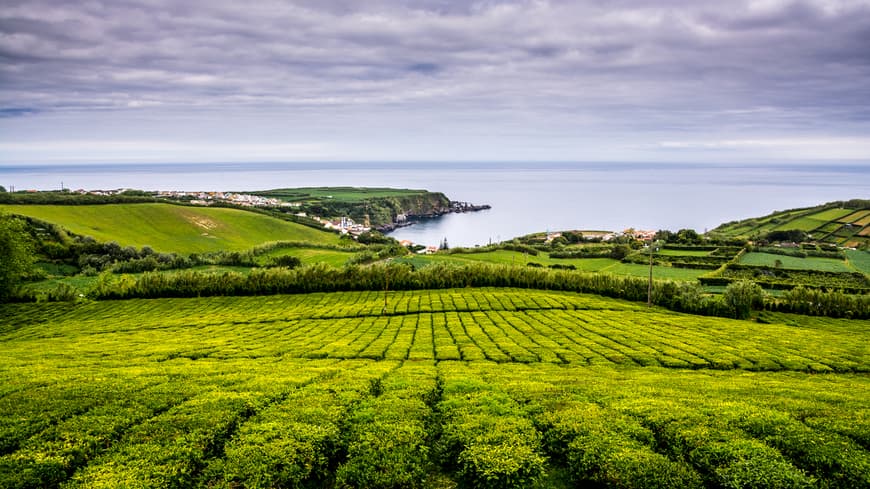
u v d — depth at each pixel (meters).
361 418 20.66
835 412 20.73
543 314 75.44
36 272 106.38
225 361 40.34
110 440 18.59
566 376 32.97
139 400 22.42
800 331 64.56
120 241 145.62
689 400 23.11
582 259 157.75
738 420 19.62
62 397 22.69
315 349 49.19
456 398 23.55
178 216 175.62
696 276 125.44
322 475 17.41
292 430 19.06
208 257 139.12
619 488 15.77
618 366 43.53
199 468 17.20
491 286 103.50
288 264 132.12
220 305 88.56
